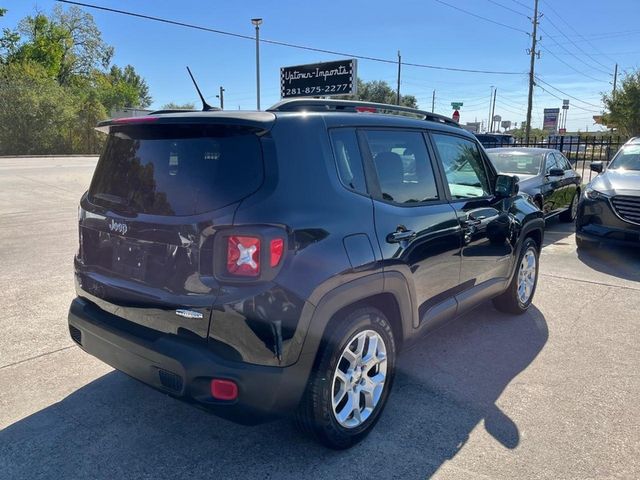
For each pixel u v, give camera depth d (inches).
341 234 104.4
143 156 111.2
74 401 132.3
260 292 92.4
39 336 170.4
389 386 123.2
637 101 1221.7
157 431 120.1
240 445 115.1
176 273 98.9
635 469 107.7
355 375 114.1
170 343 98.4
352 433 113.6
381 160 122.6
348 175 112.3
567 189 413.1
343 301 103.7
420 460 110.3
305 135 105.0
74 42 2027.6
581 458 111.3
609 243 289.6
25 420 123.3
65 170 738.8
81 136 1381.6
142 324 105.1
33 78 1350.9
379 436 119.2
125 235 107.7
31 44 1839.3
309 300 96.7
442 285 141.2
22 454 110.7
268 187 96.0
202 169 101.3
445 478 104.6
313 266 97.7
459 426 123.6
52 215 416.2
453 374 150.7
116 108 1921.8
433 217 134.0
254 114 102.2
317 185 103.3
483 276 165.0
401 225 121.0
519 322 193.5
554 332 183.8
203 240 95.0
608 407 132.5
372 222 113.0
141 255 105.2
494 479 104.2
